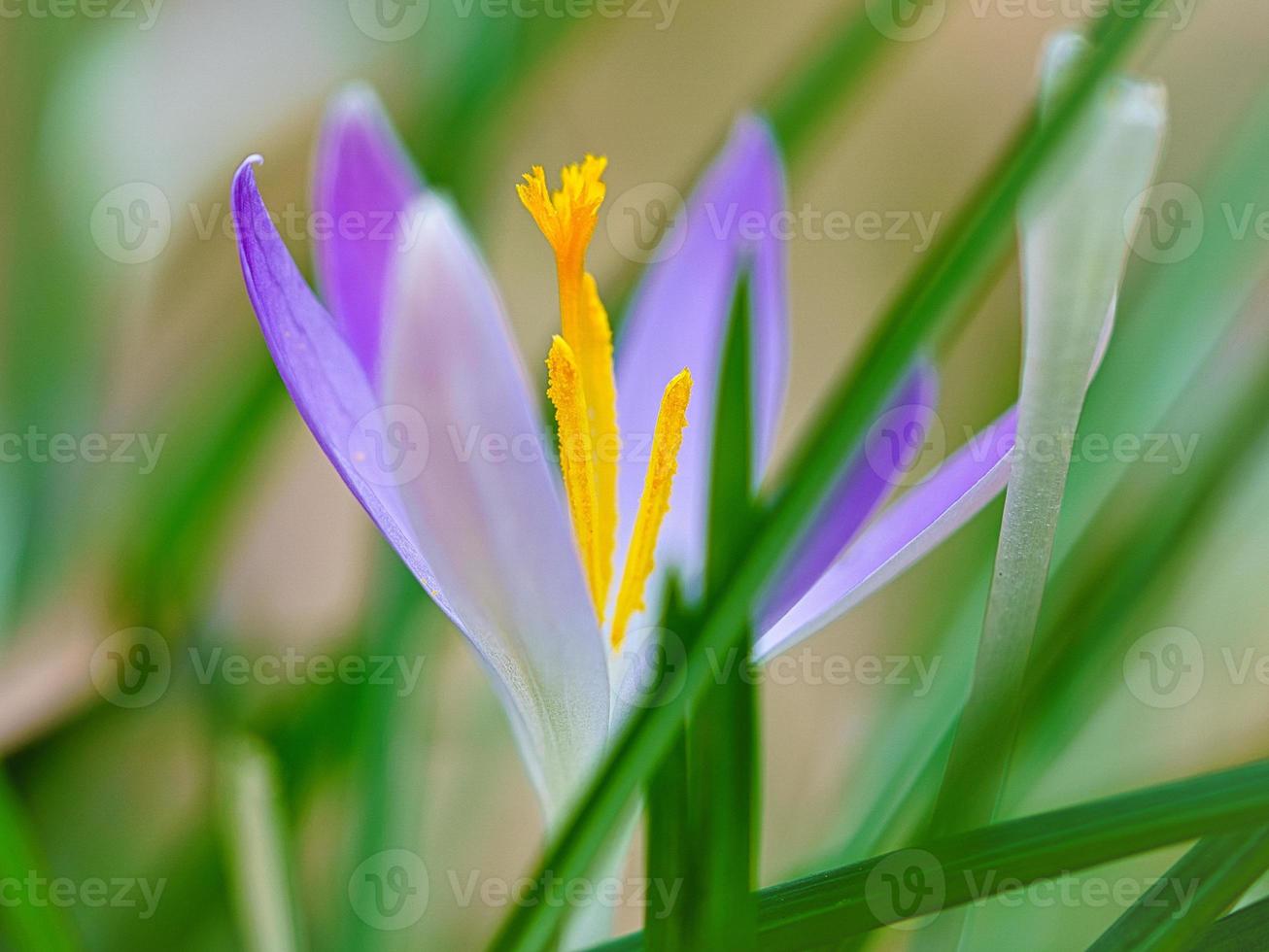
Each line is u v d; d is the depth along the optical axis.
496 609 0.21
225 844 0.24
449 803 0.27
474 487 0.20
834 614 0.22
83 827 0.26
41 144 0.27
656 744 0.21
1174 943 0.21
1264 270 0.25
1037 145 0.21
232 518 0.27
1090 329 0.20
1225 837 0.21
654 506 0.22
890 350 0.21
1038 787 0.26
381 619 0.25
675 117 0.38
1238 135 0.26
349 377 0.21
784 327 0.24
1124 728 0.27
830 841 0.25
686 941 0.21
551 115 0.38
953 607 0.25
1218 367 0.25
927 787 0.23
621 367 0.24
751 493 0.21
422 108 0.27
